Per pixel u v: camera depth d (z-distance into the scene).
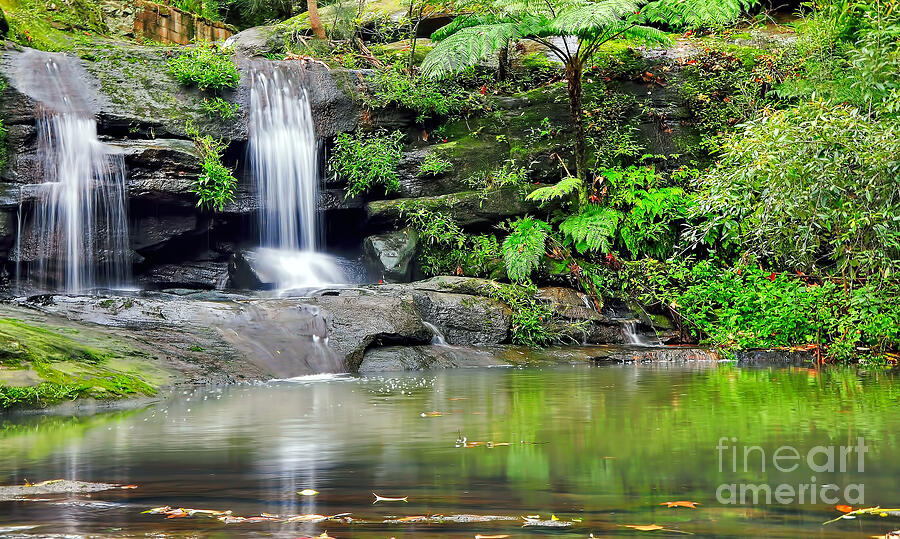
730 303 13.68
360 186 15.00
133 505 3.70
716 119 16.03
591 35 14.67
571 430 5.70
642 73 16.45
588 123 15.95
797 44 16.44
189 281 14.16
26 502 3.77
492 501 3.74
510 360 11.81
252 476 4.32
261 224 14.73
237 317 10.50
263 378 9.59
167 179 13.46
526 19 14.65
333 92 15.39
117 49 14.52
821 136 9.28
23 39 15.83
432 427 5.92
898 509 3.55
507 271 13.87
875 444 5.06
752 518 3.41
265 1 22.50
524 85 17.11
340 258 15.25
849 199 9.51
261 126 14.69
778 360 12.04
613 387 8.52
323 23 18.94
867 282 11.12
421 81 16.16
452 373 10.36
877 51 10.80
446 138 15.97
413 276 14.65
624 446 5.07
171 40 19.61
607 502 3.71
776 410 6.66
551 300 13.57
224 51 15.11
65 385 7.54
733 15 15.71
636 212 14.70
